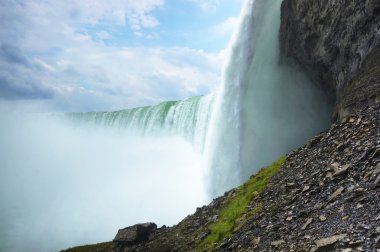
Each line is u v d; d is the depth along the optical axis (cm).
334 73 4119
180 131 8138
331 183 1422
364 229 962
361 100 2223
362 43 3155
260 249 1305
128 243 2716
